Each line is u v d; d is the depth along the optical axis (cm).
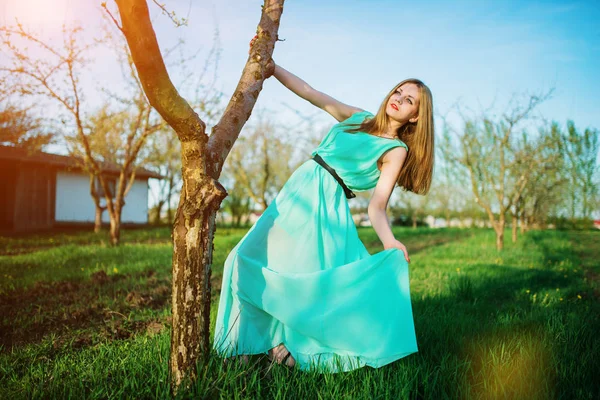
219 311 277
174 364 221
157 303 520
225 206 2933
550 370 275
